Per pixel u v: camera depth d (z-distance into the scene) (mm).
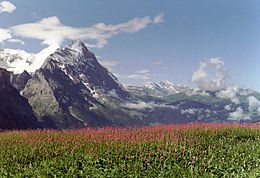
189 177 11922
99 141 14859
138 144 14438
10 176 11219
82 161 12602
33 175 11219
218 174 12609
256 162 14172
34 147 13914
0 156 12898
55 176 11070
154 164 12852
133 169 12148
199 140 16828
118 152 13211
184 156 13805
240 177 12219
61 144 14727
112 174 11562
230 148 15867
